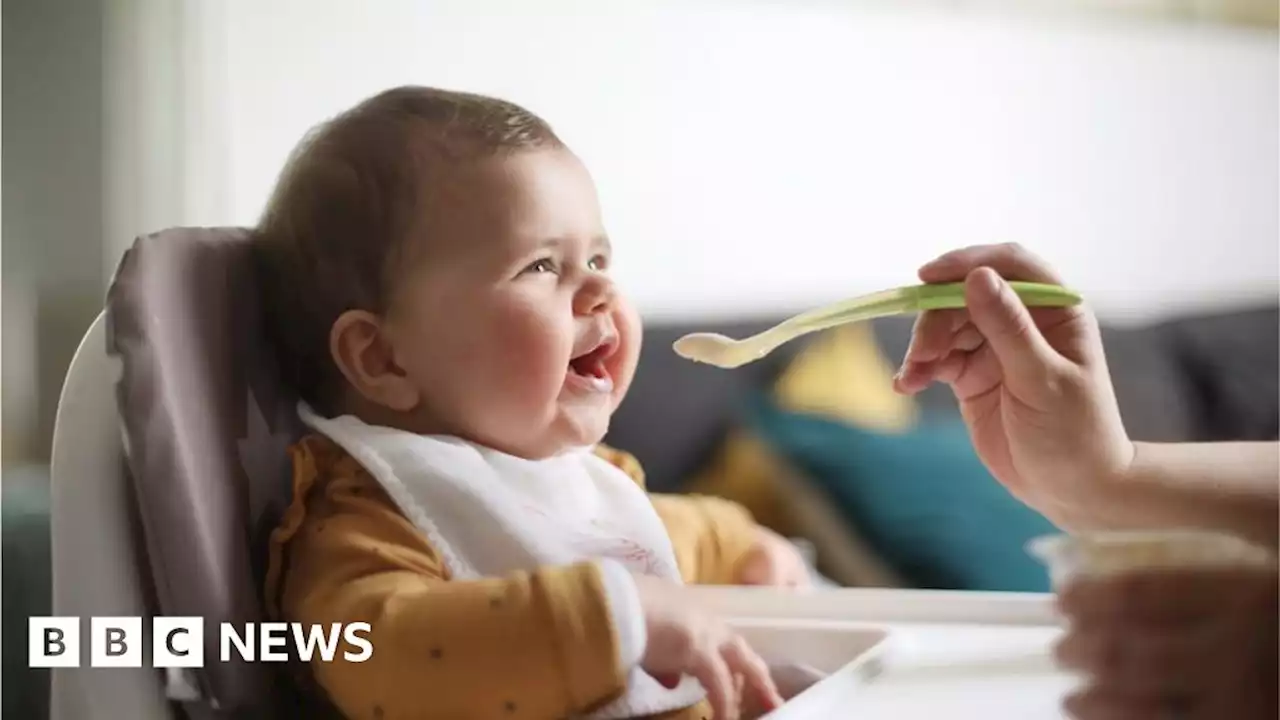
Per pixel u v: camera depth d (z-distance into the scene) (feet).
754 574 2.50
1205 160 5.76
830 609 2.09
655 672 1.73
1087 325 1.89
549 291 2.03
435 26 4.69
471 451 1.98
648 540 2.08
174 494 1.64
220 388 1.85
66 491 1.64
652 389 4.48
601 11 4.88
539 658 1.60
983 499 4.13
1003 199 5.49
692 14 5.02
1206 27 5.83
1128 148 5.65
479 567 1.86
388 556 1.80
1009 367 1.82
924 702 1.62
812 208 5.23
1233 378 4.95
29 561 3.11
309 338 2.06
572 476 2.09
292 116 4.59
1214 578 1.43
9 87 4.56
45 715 3.02
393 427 2.03
